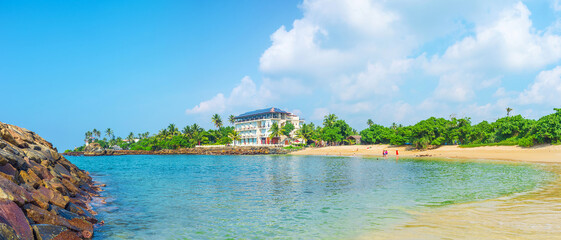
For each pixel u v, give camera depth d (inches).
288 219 536.4
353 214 560.1
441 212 551.2
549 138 2196.1
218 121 6294.3
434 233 421.4
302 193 821.9
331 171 1488.7
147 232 465.4
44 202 405.7
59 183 578.9
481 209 561.3
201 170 1702.8
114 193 845.8
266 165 2086.6
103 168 1974.7
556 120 2144.4
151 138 6166.3
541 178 1009.5
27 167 519.5
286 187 944.3
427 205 621.0
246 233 456.8
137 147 6200.8
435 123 3139.8
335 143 4945.9
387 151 3363.7
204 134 5841.5
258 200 726.5
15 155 502.9
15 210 318.0
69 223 417.7
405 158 2600.9
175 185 1020.5
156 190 902.4
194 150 4995.1
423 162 2052.2
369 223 492.4
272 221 525.0
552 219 472.4
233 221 528.7
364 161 2315.5
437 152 2906.0
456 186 880.3
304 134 4975.4
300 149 4471.0
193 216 567.8
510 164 1674.5
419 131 3110.2
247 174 1419.8
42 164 650.2
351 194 786.8
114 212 601.3
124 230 474.9
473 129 2982.3
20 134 748.6
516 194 708.7
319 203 676.7
